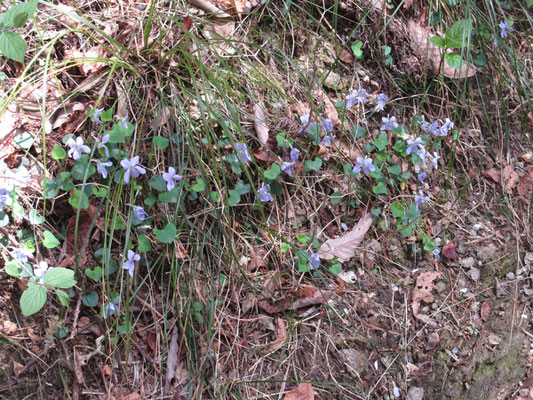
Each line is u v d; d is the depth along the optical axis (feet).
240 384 1.56
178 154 1.60
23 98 1.58
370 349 1.68
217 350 1.57
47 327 1.49
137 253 1.58
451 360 1.73
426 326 1.73
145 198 1.61
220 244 1.65
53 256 1.54
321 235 1.74
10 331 1.46
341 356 1.65
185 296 1.58
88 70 1.65
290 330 1.63
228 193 1.65
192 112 1.68
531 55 2.21
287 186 1.75
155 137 1.58
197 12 1.80
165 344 1.55
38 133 1.58
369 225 1.77
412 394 1.67
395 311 1.73
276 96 1.80
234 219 1.68
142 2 1.78
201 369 1.54
